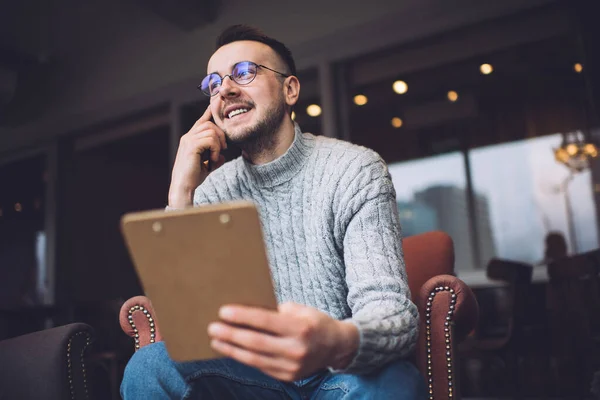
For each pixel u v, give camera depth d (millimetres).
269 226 1412
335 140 1440
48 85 6613
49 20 5711
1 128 7043
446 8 4383
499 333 3828
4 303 8117
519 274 3344
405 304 1072
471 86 6621
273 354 804
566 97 7094
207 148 1473
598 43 3939
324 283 1330
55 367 1510
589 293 2973
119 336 4172
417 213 8242
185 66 5527
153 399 1120
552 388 3613
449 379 1270
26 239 8211
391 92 6316
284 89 1467
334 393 1164
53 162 6688
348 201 1276
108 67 6129
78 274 6875
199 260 853
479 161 8000
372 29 4668
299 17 5004
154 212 851
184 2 5109
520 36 4320
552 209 7590
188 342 905
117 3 5441
